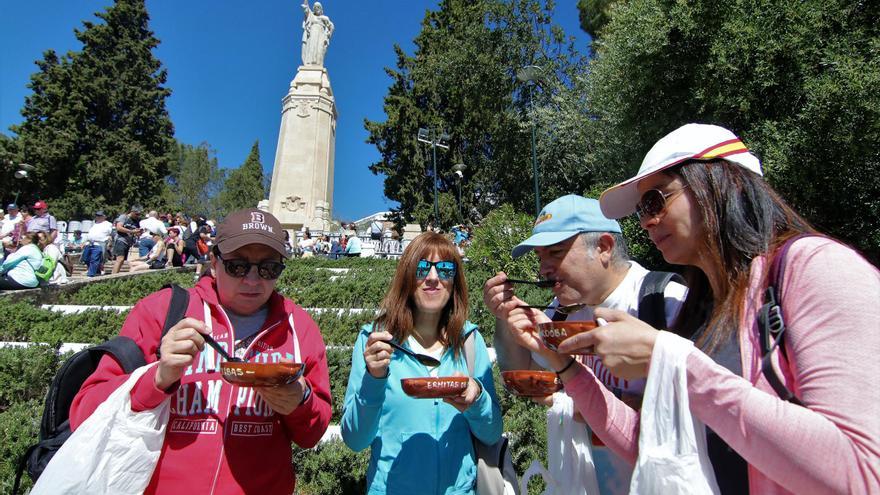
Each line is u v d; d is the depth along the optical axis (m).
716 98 10.60
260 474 2.12
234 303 2.33
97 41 42.25
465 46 30.42
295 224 25.08
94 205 38.41
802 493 1.07
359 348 2.75
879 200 9.68
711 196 1.45
